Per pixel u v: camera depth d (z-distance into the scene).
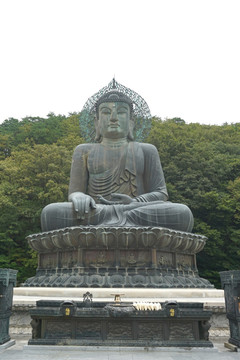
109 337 5.71
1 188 27.61
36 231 27.20
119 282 9.91
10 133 47.03
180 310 5.94
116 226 10.86
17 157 32.66
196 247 11.80
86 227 10.32
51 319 5.82
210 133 43.84
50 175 28.50
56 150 30.69
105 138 13.83
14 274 6.66
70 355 5.14
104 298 8.70
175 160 32.34
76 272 10.28
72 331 5.75
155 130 35.31
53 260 11.38
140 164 13.45
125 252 10.66
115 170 13.23
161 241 10.56
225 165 33.22
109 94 14.09
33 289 9.04
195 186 30.44
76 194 12.20
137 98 14.81
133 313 5.76
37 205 28.19
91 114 14.73
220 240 25.45
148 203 11.98
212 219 28.23
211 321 8.03
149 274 10.32
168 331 5.75
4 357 5.06
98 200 13.03
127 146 13.68
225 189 31.95
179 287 10.25
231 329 6.35
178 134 40.47
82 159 13.62
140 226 10.86
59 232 10.62
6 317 6.33
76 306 5.92
